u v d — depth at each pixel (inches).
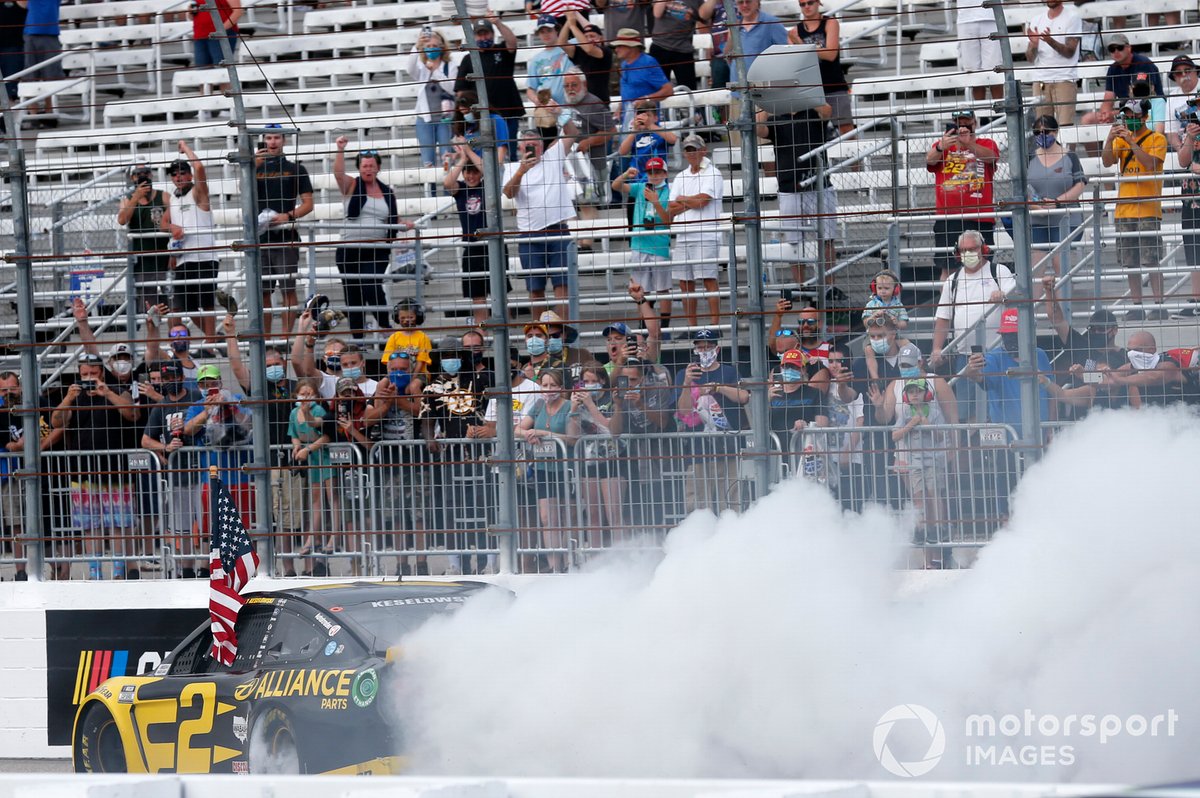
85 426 956.0
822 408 810.2
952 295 880.3
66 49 1883.6
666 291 983.0
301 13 1840.6
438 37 1339.8
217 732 732.7
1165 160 975.0
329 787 374.6
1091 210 944.3
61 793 371.6
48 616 907.4
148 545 911.7
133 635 893.2
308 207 978.1
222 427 914.7
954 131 918.4
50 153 1689.2
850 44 1434.5
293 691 693.9
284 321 945.5
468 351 952.9
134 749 774.5
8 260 901.2
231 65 874.1
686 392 828.6
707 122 1267.2
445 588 751.1
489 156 832.3
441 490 869.8
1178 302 881.5
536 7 1411.2
